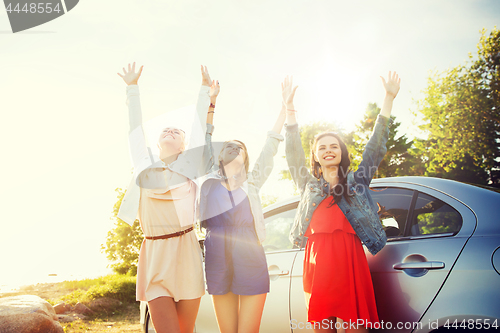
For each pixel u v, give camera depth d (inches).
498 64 488.4
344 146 92.4
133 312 297.6
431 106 525.3
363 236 83.9
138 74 93.6
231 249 87.7
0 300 155.9
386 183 98.6
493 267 68.4
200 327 119.7
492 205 76.9
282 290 101.4
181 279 83.3
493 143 488.1
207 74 98.9
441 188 87.0
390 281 81.8
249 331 84.6
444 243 77.3
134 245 453.4
